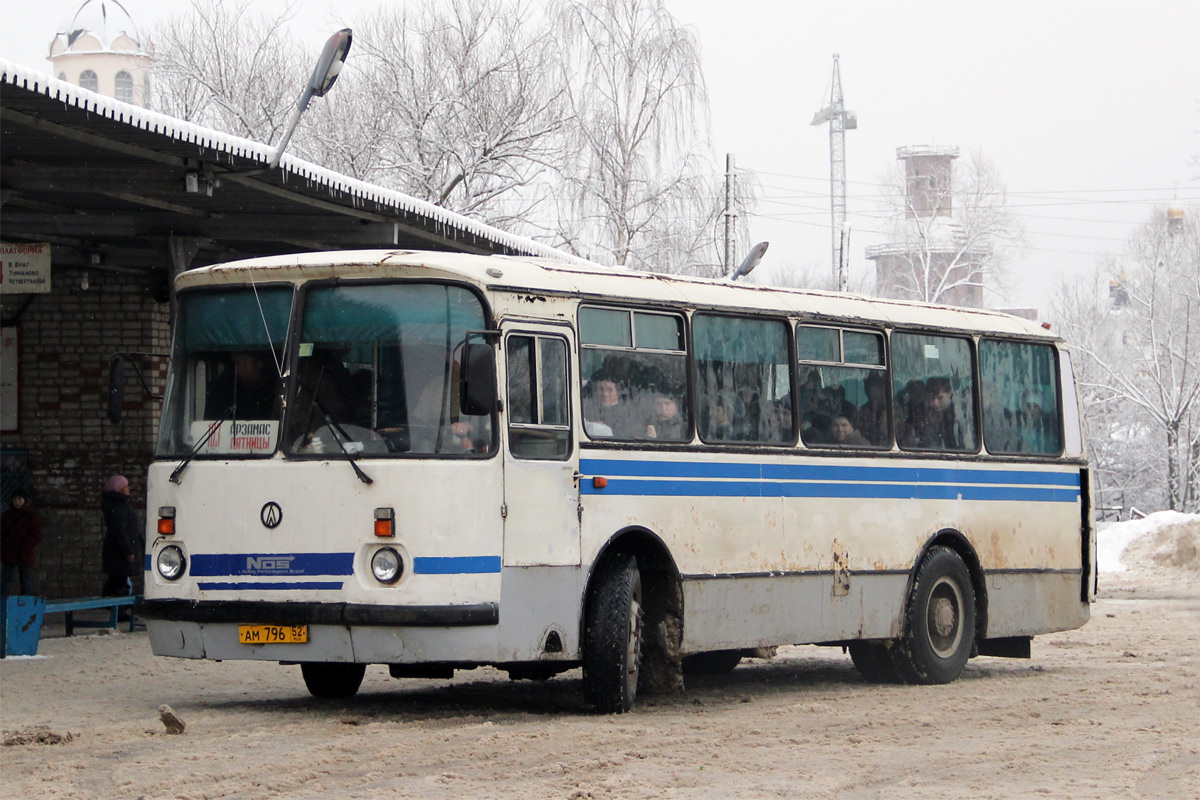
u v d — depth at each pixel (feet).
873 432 47.16
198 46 135.03
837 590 45.14
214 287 37.78
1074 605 53.93
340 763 30.81
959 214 233.55
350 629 34.96
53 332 71.36
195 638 36.50
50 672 47.60
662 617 40.27
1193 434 165.27
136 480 70.90
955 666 48.93
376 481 35.04
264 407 36.65
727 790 28.37
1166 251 178.09
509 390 36.11
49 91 40.73
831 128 357.20
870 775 30.37
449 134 130.11
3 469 70.95
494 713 38.86
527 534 36.11
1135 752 33.58
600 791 27.96
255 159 50.29
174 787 27.94
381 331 35.99
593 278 39.22
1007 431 52.11
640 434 39.68
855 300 47.73
